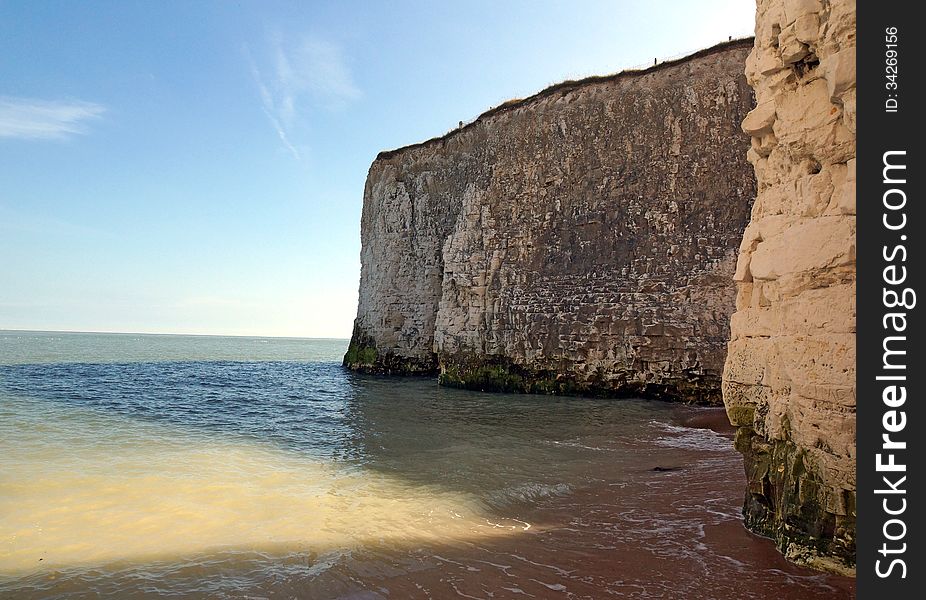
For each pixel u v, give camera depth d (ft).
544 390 64.90
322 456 31.12
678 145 59.88
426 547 17.30
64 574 14.98
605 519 19.93
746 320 17.11
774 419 15.71
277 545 17.42
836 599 12.62
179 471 26.50
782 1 15.21
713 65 59.93
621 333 59.67
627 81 65.46
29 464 26.78
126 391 68.18
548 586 14.37
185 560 16.12
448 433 38.93
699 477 25.93
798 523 14.93
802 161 14.93
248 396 64.59
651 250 59.36
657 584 14.20
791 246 14.39
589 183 65.36
